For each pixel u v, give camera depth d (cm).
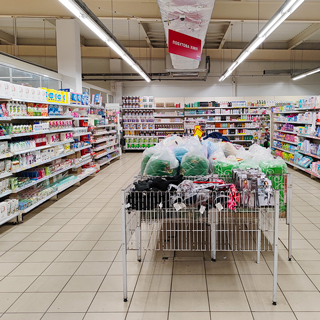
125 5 805
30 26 1088
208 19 643
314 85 1507
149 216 300
